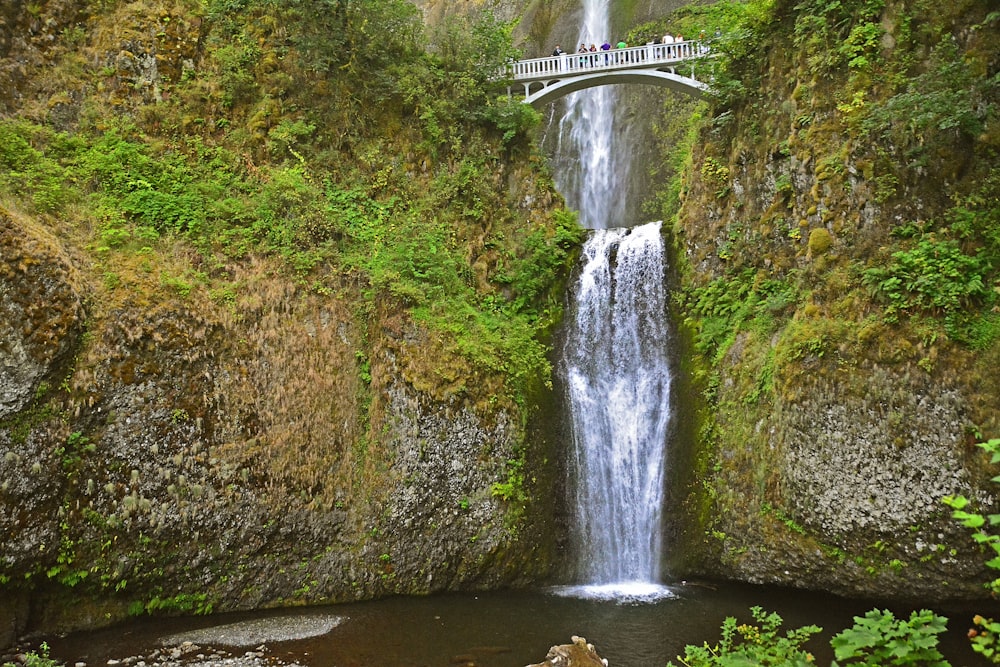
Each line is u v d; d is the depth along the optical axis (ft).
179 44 51.83
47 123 46.44
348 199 52.24
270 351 42.06
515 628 36.68
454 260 52.95
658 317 53.72
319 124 54.39
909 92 41.39
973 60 40.68
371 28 57.77
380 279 46.03
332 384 43.16
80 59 49.01
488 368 45.98
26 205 39.42
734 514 43.73
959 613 36.76
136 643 34.19
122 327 37.42
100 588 35.76
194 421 38.40
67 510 34.63
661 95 94.68
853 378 38.65
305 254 45.75
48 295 35.06
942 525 35.60
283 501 40.01
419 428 42.63
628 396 52.21
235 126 51.96
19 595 33.91
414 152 57.31
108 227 41.37
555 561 45.93
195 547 37.88
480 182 58.39
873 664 14.20
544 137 107.24
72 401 35.27
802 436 39.96
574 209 102.06
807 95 47.24
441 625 37.11
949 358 36.58
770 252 48.62
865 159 42.98
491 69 63.72
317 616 38.42
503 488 43.98
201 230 44.29
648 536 48.11
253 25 54.60
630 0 108.88
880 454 37.35
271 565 39.81
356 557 41.14
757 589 42.73
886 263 40.65
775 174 49.73
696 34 71.10
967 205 39.78
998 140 39.70
